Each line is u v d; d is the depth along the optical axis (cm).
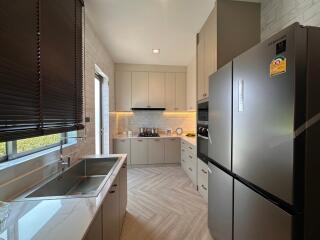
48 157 152
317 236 93
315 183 92
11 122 104
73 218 88
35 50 126
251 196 120
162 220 223
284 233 94
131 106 455
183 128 502
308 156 91
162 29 270
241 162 131
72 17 186
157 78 462
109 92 379
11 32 104
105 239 119
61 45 163
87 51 239
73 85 190
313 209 92
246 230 126
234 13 213
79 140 219
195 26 262
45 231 77
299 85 89
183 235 196
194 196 286
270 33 200
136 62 441
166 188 319
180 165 457
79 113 206
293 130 89
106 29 269
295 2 167
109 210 131
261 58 109
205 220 223
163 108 455
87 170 215
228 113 149
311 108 91
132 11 225
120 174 188
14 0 106
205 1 208
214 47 217
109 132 375
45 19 138
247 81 123
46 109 139
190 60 423
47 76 141
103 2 207
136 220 223
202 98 263
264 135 107
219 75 166
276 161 99
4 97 98
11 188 111
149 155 446
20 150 139
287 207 95
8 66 101
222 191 160
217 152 171
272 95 101
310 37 90
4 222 81
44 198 109
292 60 89
